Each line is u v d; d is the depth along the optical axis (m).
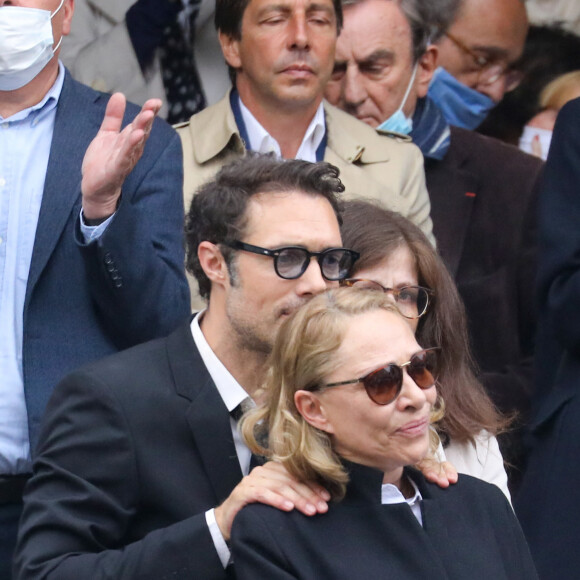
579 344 14.23
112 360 10.76
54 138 12.89
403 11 18.23
